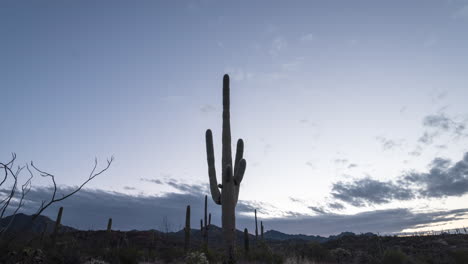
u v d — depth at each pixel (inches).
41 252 348.5
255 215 1649.9
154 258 834.8
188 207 1179.3
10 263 157.4
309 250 869.8
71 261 457.1
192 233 2824.8
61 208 902.4
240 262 671.8
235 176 573.3
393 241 1611.7
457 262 645.3
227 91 644.7
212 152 615.2
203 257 610.9
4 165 160.9
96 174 185.6
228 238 528.7
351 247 1552.7
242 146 634.2
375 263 701.9
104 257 631.2
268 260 693.9
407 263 614.5
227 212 541.0
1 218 157.3
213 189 584.7
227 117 627.8
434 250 1209.4
